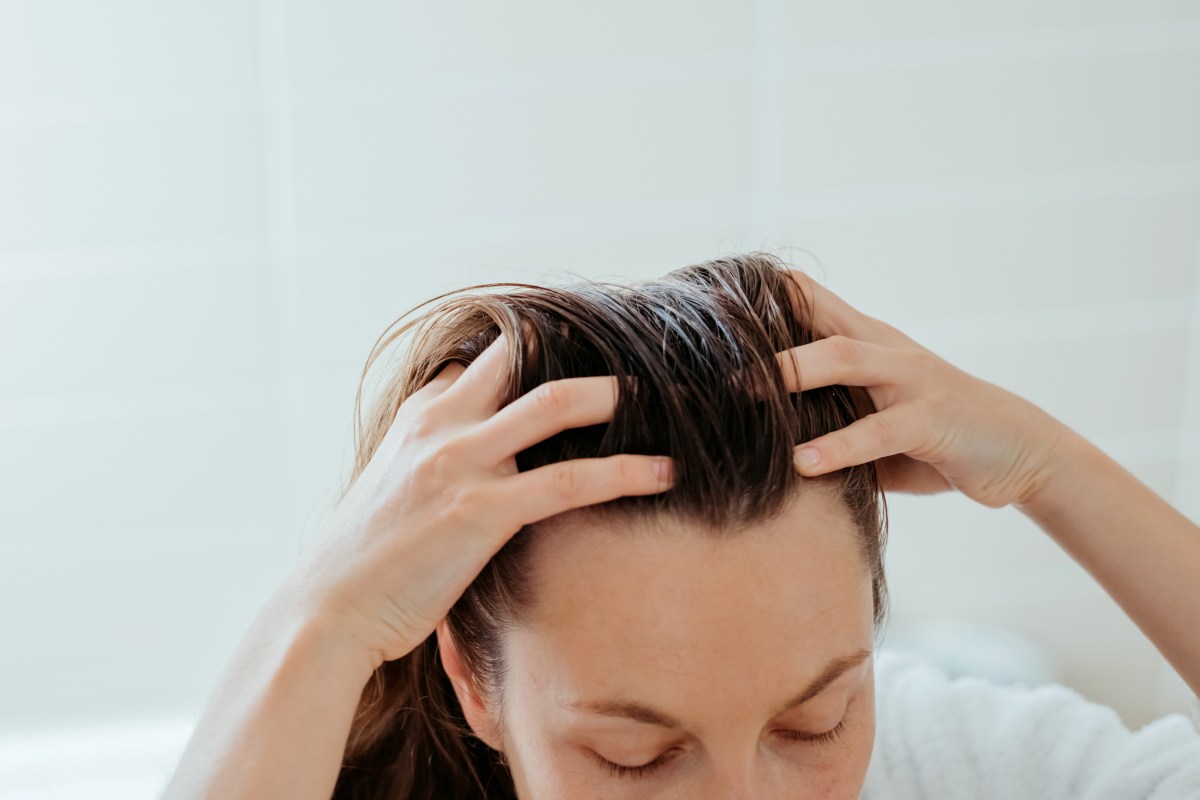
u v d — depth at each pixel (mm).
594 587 670
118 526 1681
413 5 1576
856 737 731
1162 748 993
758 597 660
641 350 682
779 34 1625
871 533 741
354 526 705
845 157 1672
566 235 1662
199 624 1722
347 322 1654
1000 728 1089
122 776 1680
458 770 1022
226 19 1554
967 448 799
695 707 665
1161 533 851
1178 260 1734
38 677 1706
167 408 1655
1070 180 1700
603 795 698
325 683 683
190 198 1597
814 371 711
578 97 1623
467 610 765
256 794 662
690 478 646
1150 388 1779
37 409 1631
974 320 1738
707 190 1666
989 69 1658
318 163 1605
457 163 1625
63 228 1585
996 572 1828
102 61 1545
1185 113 1685
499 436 667
